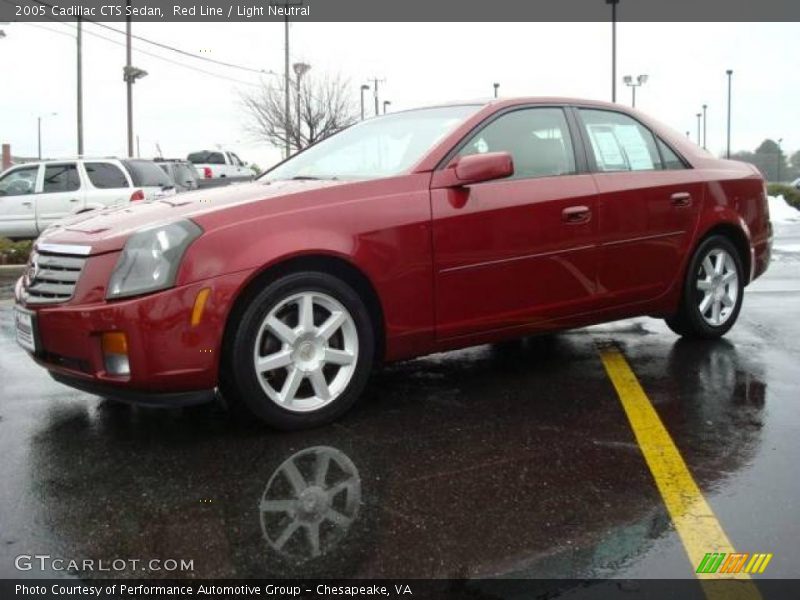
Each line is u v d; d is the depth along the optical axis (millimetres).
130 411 4141
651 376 4648
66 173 14008
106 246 3490
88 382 3529
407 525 2754
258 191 3941
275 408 3652
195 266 3420
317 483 3123
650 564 2473
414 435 3670
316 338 3738
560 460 3336
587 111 4910
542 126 4637
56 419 4031
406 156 4281
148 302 3359
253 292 3576
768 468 3217
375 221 3836
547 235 4391
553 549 2574
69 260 3602
